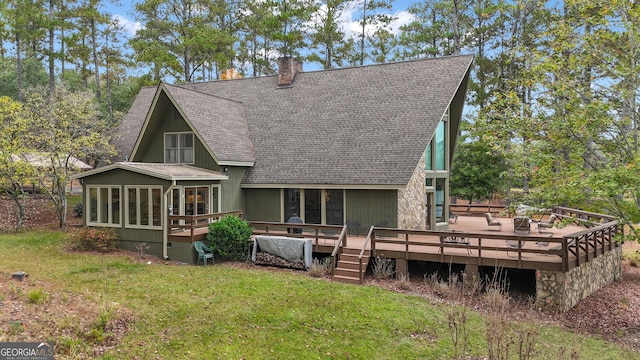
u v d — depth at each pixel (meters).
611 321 12.47
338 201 18.44
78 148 21.58
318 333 9.45
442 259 13.80
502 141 14.25
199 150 19.31
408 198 17.92
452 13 35.97
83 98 25.55
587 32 12.98
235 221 16.19
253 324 9.70
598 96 12.91
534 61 14.21
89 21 38.91
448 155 21.31
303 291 12.05
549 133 13.28
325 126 20.61
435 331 9.95
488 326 7.87
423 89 20.05
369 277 14.40
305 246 14.97
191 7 34.88
